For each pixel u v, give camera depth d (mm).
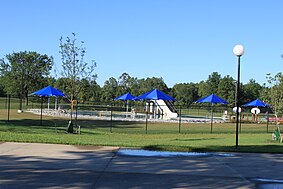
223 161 11328
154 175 8930
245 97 78938
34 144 13359
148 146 13836
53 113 44375
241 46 14625
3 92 92438
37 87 79000
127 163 10391
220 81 82438
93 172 9000
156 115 47719
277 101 23188
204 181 8547
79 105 61281
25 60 77250
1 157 10562
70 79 25734
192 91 97188
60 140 14664
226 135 24859
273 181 8797
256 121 44625
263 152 13430
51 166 9523
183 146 14266
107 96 84375
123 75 97938
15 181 7773
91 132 23266
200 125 36125
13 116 36875
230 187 8078
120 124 33250
